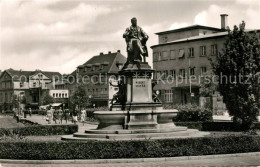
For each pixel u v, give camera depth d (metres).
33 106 134.12
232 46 31.41
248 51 30.75
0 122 56.44
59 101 115.75
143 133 22.06
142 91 24.52
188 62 72.06
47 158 17.83
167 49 76.31
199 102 66.94
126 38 25.25
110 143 17.81
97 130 22.84
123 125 23.14
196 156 18.23
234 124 32.34
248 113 30.80
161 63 77.44
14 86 148.00
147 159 17.59
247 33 31.38
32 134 31.30
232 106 31.22
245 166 15.95
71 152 17.75
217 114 58.25
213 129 33.44
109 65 100.56
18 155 18.09
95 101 101.19
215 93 62.78
